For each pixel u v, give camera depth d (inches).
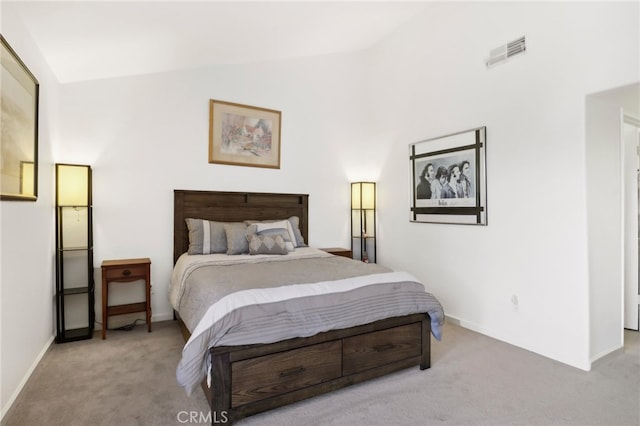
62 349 106.0
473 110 125.0
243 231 134.9
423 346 92.5
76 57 108.3
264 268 102.4
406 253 157.5
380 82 173.6
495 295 117.4
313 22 130.6
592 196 94.9
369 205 175.8
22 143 82.2
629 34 84.4
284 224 146.5
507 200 113.4
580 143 94.3
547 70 101.8
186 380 62.7
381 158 173.6
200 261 112.6
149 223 135.2
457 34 131.0
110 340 114.3
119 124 130.2
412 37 152.6
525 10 107.7
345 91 180.9
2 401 70.6
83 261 124.7
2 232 71.1
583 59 93.2
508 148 113.1
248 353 68.6
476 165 123.0
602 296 97.8
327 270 98.8
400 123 160.9
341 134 179.9
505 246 114.2
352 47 174.4
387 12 141.8
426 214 145.4
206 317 69.7
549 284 102.0
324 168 175.8
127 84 131.6
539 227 104.4
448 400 77.7
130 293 131.8
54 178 114.3
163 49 118.6
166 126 138.6
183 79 141.9
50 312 110.0
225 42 127.0
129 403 75.4
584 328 93.9
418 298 90.0
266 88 160.4
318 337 76.1
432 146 142.3
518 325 110.2
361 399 78.2
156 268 136.4
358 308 80.4
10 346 74.9
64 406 73.9
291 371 73.4
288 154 166.1
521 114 109.1
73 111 122.6
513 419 70.7
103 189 127.6
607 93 91.6
